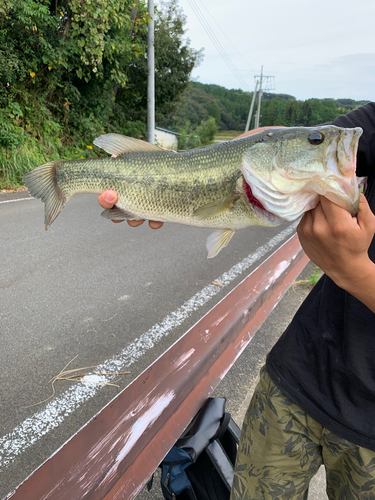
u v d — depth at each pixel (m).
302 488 1.20
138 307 3.09
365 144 1.09
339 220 0.75
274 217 1.27
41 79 9.00
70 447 0.82
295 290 3.55
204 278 3.68
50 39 8.43
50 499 0.74
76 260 4.00
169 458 1.46
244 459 1.26
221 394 2.20
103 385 2.21
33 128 9.03
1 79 8.01
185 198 1.43
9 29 7.76
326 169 0.95
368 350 0.96
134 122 14.94
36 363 2.36
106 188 1.56
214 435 1.51
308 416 1.08
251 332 1.79
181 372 1.20
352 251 0.76
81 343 2.59
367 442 0.94
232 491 1.29
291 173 1.04
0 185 7.10
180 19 14.58
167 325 2.84
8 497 0.67
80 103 10.68
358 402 0.97
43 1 8.19
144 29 11.55
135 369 2.35
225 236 1.44
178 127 38.78
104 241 4.66
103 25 8.50
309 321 1.12
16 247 4.29
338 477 1.10
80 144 10.73
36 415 1.97
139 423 1.00
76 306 3.06
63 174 1.63
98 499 0.83
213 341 1.39
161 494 1.65
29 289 3.31
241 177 1.28
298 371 1.09
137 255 4.22
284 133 1.10
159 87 15.16
